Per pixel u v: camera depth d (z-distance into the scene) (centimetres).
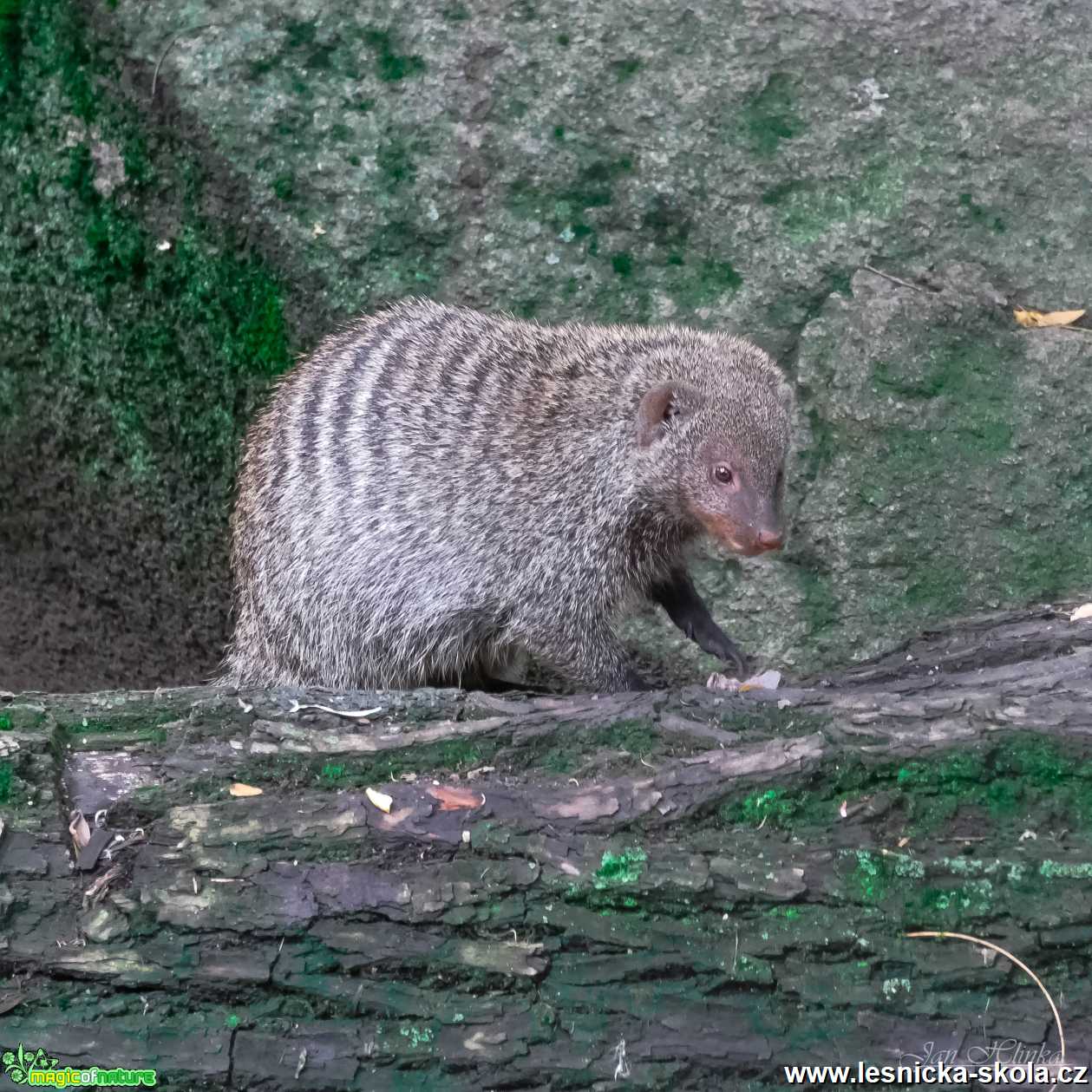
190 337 1226
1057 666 840
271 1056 686
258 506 1059
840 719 783
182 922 700
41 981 690
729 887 721
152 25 1151
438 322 1060
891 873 732
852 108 1140
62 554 1366
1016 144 1140
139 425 1277
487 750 784
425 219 1159
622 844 737
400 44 1146
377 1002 697
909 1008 708
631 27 1140
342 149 1152
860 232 1143
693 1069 693
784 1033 702
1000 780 761
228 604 1295
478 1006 700
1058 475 1129
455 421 1008
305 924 704
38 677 1411
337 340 1075
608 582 1000
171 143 1173
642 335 1022
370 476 1010
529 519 990
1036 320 1143
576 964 711
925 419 1133
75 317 1268
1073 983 718
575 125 1147
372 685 1039
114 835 728
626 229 1160
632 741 791
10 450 1345
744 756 764
